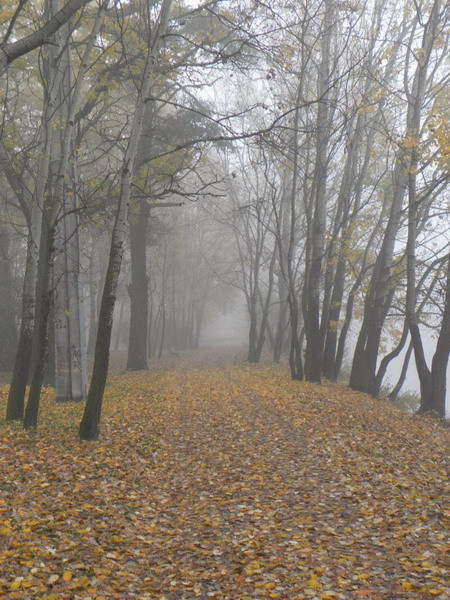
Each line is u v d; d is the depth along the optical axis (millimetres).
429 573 5430
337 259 22875
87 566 5668
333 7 18875
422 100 18641
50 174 14414
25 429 11586
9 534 6129
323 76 21078
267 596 5203
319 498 8164
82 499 7836
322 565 5785
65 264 15688
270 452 11031
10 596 4871
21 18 17359
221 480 9344
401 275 21250
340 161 24844
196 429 13484
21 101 22219
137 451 11000
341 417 13977
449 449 11672
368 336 22188
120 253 11359
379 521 7027
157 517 7582
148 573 5809
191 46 17625
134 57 15445
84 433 11391
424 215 21828
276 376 25625
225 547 6477
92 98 16578
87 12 15617
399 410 18172
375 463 9883
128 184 11227
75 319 16141
